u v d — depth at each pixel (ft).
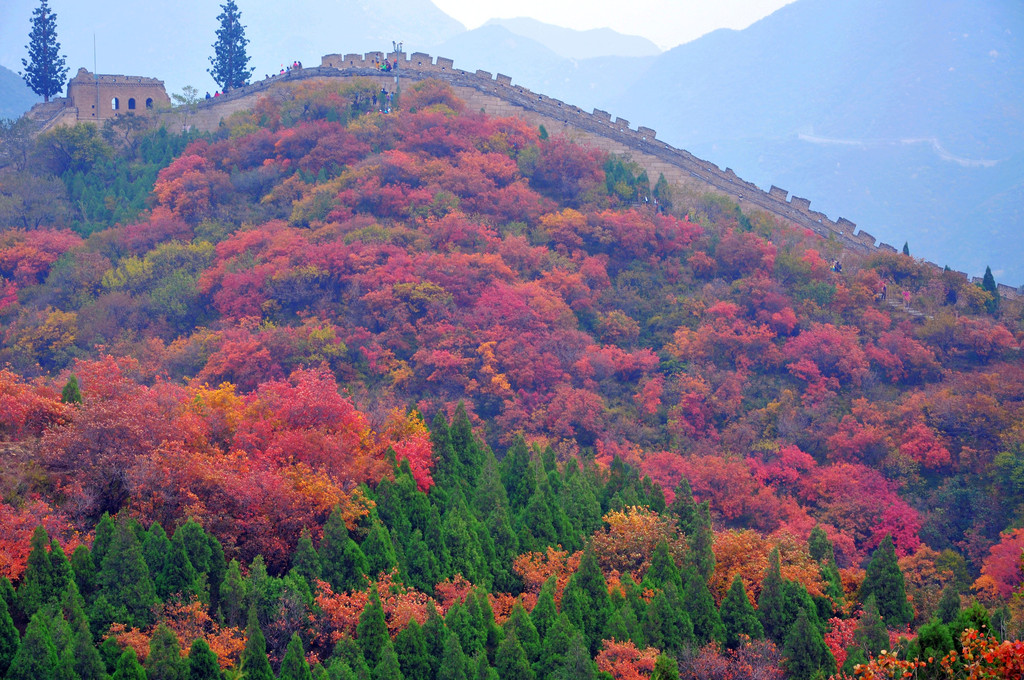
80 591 209.26
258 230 525.75
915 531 378.32
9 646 188.65
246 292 477.77
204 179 562.25
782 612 246.27
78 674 185.78
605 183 589.73
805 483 404.57
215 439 270.87
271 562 238.68
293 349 432.66
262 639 199.31
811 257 530.27
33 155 606.55
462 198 556.10
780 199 629.92
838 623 247.09
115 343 456.86
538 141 618.85
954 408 428.97
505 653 212.64
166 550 218.79
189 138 621.31
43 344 456.86
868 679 174.60
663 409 443.32
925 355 467.52
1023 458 398.83
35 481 233.96
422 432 301.02
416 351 449.06
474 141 602.44
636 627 231.91
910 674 170.71
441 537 252.62
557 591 245.65
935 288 525.75
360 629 213.87
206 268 504.02
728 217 586.86
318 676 199.21
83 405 254.06
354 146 581.12
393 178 558.56
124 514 229.66
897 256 551.59
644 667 219.41
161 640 191.93
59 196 573.74
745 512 384.27
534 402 435.94
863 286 513.86
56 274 502.38
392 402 416.05
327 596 224.74
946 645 185.68
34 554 204.23
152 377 422.41
